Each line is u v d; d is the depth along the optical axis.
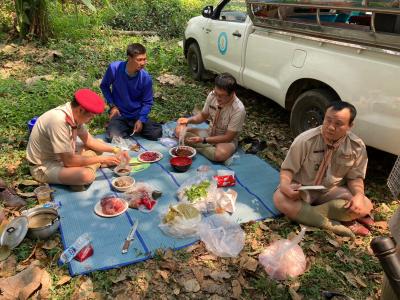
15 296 2.40
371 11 3.20
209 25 5.81
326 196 3.22
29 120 4.58
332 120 2.85
